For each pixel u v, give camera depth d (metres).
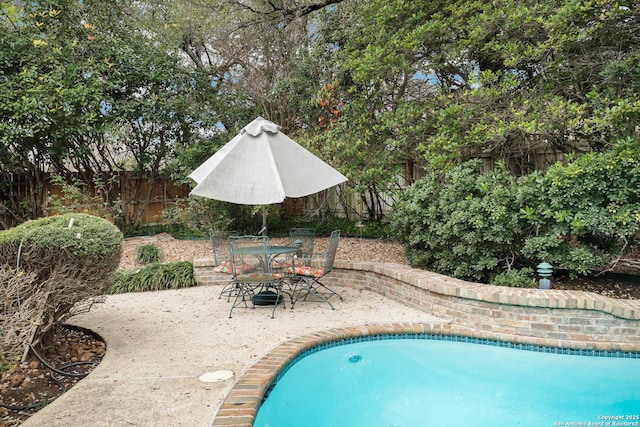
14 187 10.88
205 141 10.90
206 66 12.22
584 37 5.87
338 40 10.09
